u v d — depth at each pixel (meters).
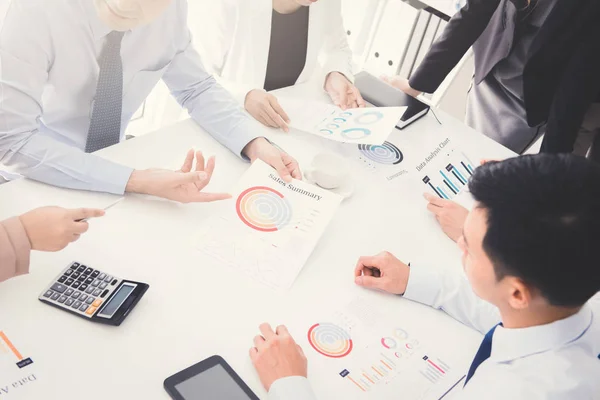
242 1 1.75
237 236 1.17
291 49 1.96
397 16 2.60
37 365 0.86
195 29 1.89
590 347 0.87
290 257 1.15
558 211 0.74
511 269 0.79
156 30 1.39
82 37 1.25
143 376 0.89
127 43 1.36
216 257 1.12
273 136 1.52
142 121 2.25
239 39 1.83
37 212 0.99
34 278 0.99
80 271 1.00
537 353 0.84
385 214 1.35
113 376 0.87
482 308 1.11
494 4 2.07
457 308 1.12
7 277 0.95
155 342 0.94
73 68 1.30
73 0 1.21
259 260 1.13
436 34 2.50
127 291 0.99
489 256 0.82
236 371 0.93
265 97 1.59
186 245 1.13
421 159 1.58
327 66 1.92
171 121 2.17
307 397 0.88
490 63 2.29
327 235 1.25
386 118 1.57
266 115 1.55
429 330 1.09
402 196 1.42
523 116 2.29
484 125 2.44
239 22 1.79
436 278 1.14
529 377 0.82
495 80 2.32
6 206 1.11
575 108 2.04
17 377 0.84
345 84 1.77
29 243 0.96
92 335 0.93
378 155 1.55
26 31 1.17
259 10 1.74
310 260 1.17
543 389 0.79
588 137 2.18
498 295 0.86
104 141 1.41
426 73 2.16
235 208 1.23
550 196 0.74
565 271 0.76
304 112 1.63
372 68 2.80
